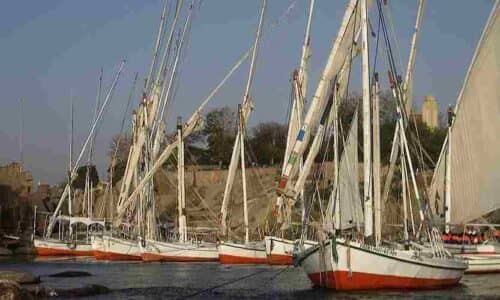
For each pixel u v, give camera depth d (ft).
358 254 125.29
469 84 177.88
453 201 180.96
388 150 286.46
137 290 146.51
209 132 461.37
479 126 175.94
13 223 415.64
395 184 210.59
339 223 133.80
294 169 137.39
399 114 158.51
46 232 345.92
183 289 148.15
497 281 153.48
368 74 134.21
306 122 137.80
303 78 202.69
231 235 255.50
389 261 127.24
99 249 257.75
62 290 137.69
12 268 218.18
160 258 244.01
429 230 148.36
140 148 272.72
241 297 130.82
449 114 182.09
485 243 185.16
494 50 171.42
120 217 259.60
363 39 135.13
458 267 141.49
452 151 181.16
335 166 138.72
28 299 115.14
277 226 213.87
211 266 218.18
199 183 403.13
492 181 174.19
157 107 274.77
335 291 126.41
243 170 244.01
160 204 376.27
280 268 201.57
